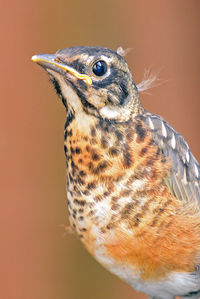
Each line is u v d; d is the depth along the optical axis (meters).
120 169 2.17
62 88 2.18
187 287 2.18
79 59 2.17
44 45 2.35
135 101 2.19
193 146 2.38
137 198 2.17
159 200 2.17
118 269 2.18
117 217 2.17
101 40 2.36
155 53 2.37
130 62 2.36
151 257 2.17
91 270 2.35
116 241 2.17
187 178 2.19
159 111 2.37
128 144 2.17
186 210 2.17
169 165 2.18
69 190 2.18
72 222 2.18
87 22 2.36
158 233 2.17
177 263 2.18
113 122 2.18
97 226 2.17
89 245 2.18
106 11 2.36
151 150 2.17
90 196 2.17
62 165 2.35
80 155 2.17
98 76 2.18
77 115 2.18
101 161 2.17
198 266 2.18
